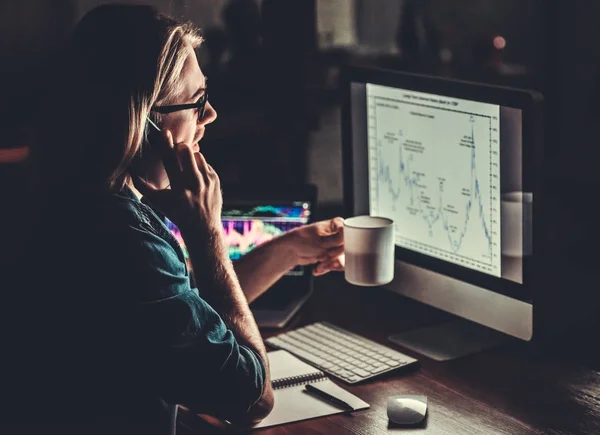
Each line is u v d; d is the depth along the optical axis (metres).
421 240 1.65
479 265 1.52
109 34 1.12
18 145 2.05
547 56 4.32
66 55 1.13
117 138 1.12
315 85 2.52
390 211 1.72
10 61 2.76
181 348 1.11
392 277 1.57
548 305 1.68
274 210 1.88
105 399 1.12
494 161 1.45
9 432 1.13
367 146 1.74
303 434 1.27
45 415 1.12
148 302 1.10
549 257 1.93
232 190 1.89
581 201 2.30
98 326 1.10
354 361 1.51
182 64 1.17
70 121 1.12
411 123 1.61
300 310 1.82
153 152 1.23
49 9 2.83
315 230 1.65
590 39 4.24
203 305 1.15
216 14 2.98
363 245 1.52
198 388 1.13
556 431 1.25
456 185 1.54
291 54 2.50
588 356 1.51
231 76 2.53
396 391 1.41
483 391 1.39
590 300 1.70
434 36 3.53
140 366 1.11
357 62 3.20
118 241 1.10
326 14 3.54
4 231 1.15
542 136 1.37
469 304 1.55
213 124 2.39
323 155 2.53
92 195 1.13
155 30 1.14
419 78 1.56
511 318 1.46
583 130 4.23
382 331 1.68
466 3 4.09
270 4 2.49
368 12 3.70
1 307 1.12
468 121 1.48
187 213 1.22
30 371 1.12
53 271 1.11
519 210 1.41
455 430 1.27
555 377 1.43
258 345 1.26
